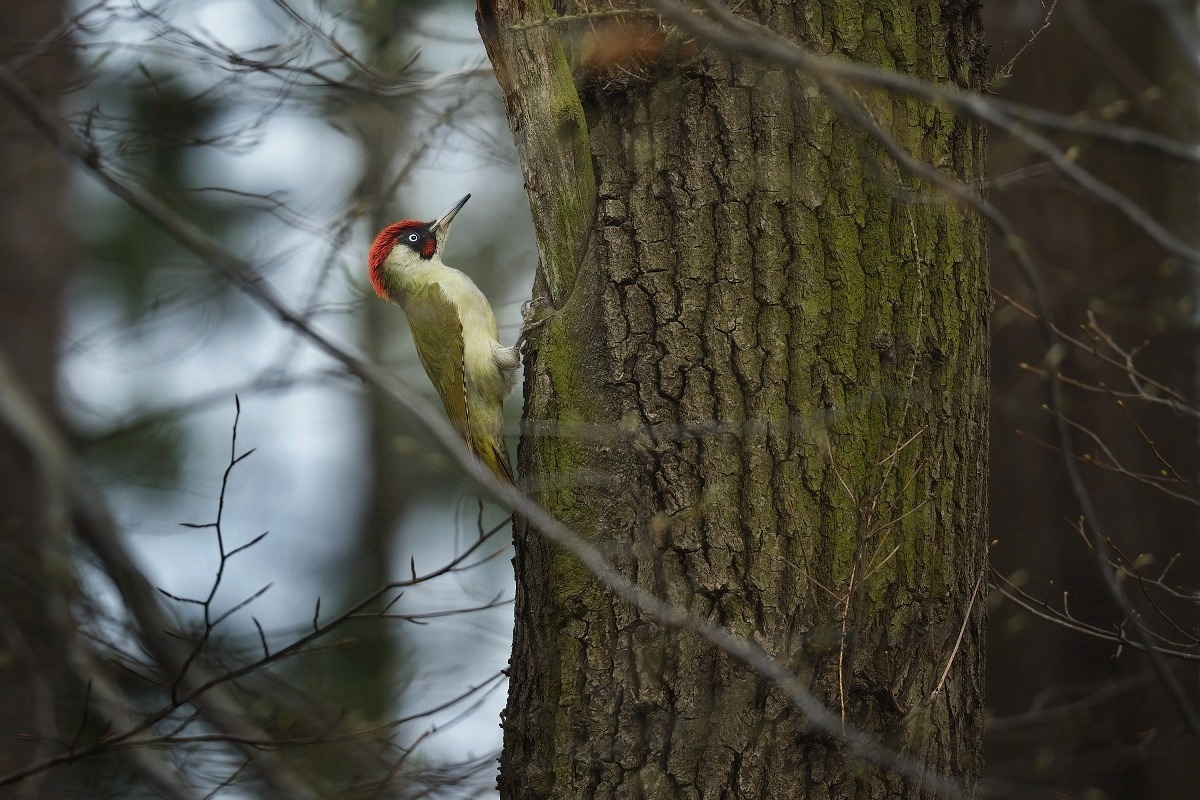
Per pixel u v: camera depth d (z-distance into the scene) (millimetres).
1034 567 11789
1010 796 9805
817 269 7684
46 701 12453
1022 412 12055
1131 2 6711
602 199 8086
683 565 7531
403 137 13070
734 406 7617
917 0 7965
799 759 7301
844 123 7773
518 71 8250
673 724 7406
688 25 5676
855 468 7602
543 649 7980
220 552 8273
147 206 9406
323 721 12305
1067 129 5102
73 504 13016
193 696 8578
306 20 11336
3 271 17547
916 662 7602
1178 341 11953
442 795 10844
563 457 7973
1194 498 9773
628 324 7875
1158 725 11141
